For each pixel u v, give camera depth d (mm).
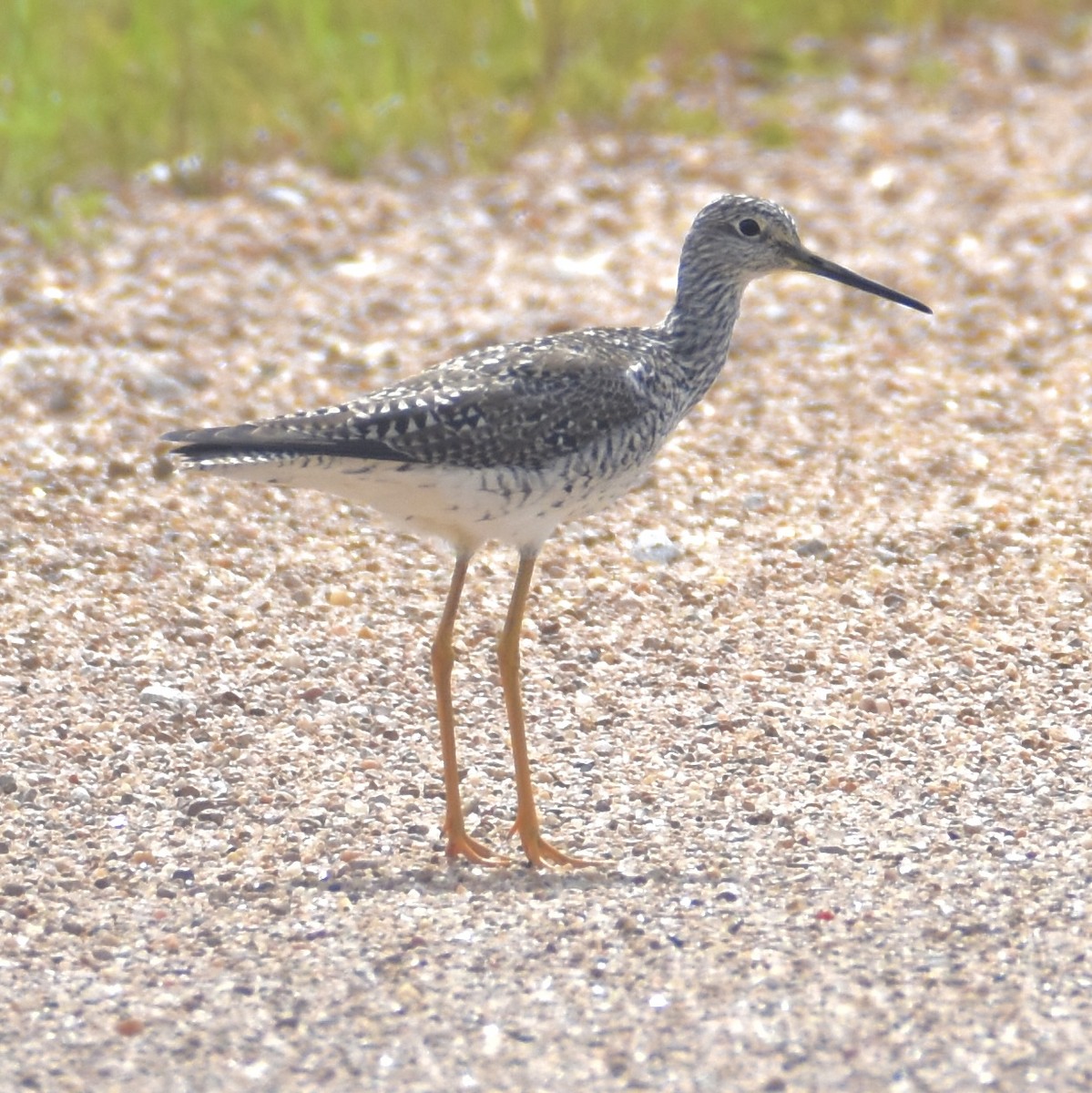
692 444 14602
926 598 12242
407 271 17469
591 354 10031
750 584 12492
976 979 8109
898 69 23094
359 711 10891
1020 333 16438
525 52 21750
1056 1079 7387
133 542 12930
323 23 21125
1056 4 24938
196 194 19016
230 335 16156
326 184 19234
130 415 14680
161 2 20672
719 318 11000
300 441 9203
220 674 11273
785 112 21703
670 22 23016
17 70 19406
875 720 10750
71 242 17656
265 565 12758
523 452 9648
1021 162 20281
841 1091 7340
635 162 20266
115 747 10383
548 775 10250
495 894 9008
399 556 12969
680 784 10109
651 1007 7941
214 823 9672
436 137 20250
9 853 9320
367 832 9648
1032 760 10250
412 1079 7469
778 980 8133
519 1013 7930
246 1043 7734
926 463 14148
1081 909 8672
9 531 12922
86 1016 7941
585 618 12086
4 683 10977
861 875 9062
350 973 8266
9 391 14914
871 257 17969
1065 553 12727
